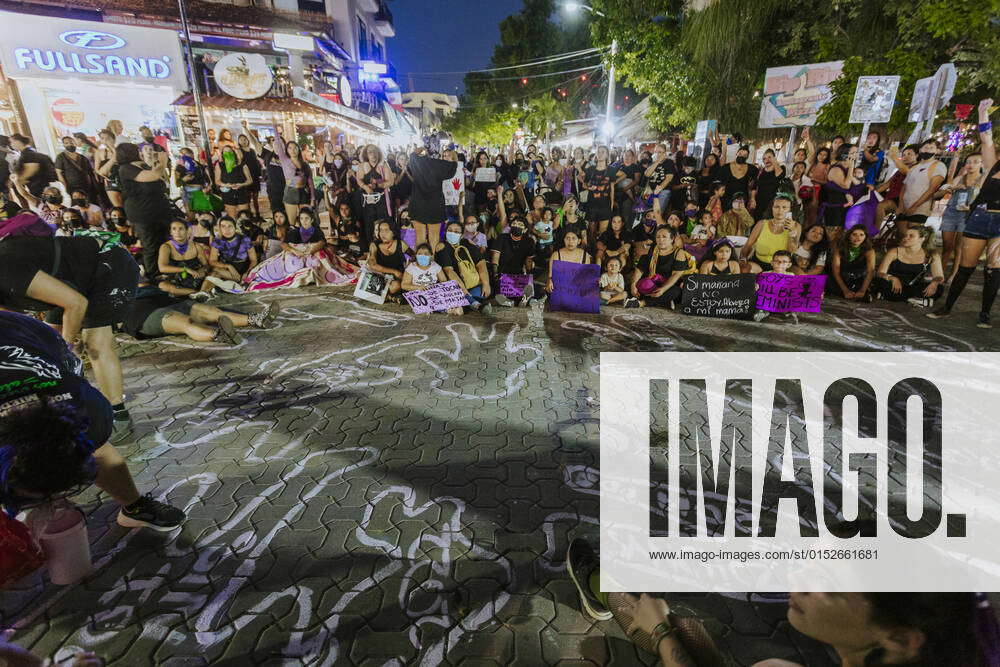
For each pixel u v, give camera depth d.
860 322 5.38
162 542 2.28
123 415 3.30
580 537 2.28
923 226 6.48
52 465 1.61
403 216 7.32
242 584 2.05
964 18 7.34
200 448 3.04
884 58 8.12
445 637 1.83
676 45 13.34
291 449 3.03
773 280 5.61
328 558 2.19
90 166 8.50
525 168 11.86
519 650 1.79
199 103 11.26
